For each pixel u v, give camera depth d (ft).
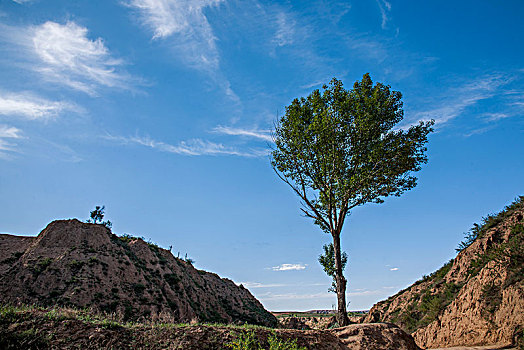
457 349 54.65
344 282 64.39
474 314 63.52
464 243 97.96
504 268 63.46
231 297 198.18
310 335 43.34
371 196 71.05
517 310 54.03
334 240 68.80
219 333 36.68
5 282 103.45
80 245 129.70
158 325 37.52
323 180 71.61
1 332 29.76
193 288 166.20
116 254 134.92
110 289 113.70
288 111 75.87
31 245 129.59
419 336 80.38
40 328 31.68
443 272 101.71
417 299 102.32
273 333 40.24
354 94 72.23
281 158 76.28
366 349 44.57
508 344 51.75
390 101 70.69
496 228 84.17
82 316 37.81
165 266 159.94
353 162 69.92
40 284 103.71
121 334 33.45
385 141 69.51
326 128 68.95
